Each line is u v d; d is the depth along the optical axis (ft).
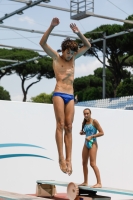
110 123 57.47
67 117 28.63
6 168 49.65
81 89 191.52
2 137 49.75
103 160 56.39
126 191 40.42
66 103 28.58
